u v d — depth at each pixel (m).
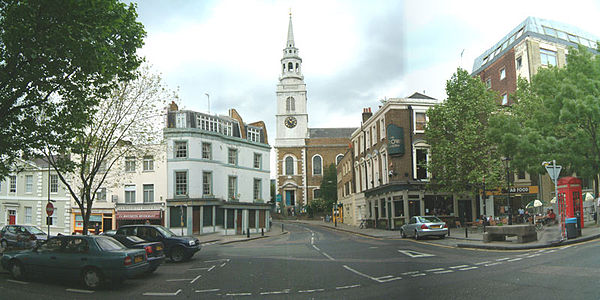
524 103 32.62
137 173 37.41
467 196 34.88
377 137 38.47
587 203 27.53
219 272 13.96
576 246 15.62
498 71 45.78
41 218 38.62
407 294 9.09
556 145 25.73
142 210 36.69
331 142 85.19
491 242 19.38
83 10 12.99
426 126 32.50
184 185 37.19
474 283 9.93
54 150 19.38
